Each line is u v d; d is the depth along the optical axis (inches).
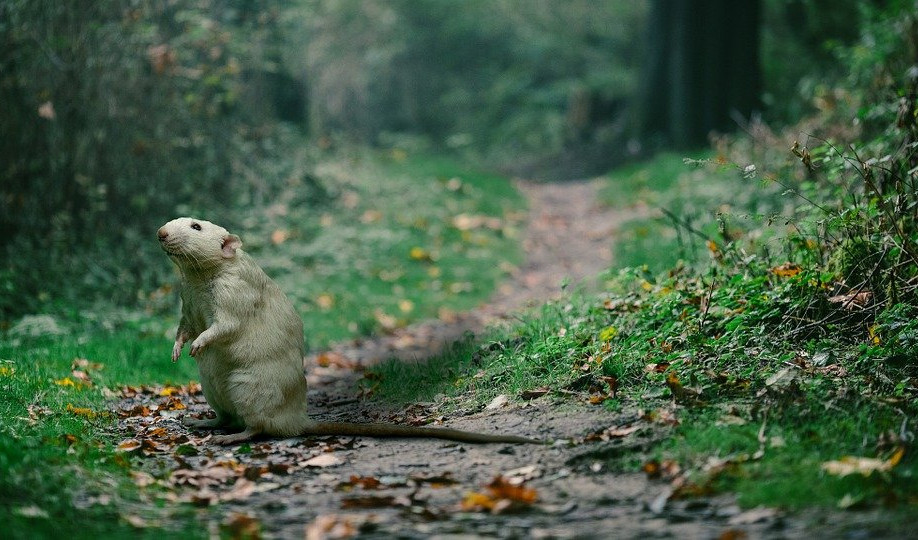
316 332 427.2
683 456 200.5
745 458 196.1
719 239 392.2
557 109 1585.9
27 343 359.6
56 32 463.8
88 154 491.2
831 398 222.2
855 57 530.6
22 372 299.9
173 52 504.7
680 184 690.2
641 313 292.8
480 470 209.3
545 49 1680.6
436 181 784.9
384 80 1668.3
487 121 1662.2
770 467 190.7
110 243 486.3
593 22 1644.9
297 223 589.9
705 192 582.6
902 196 275.3
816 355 251.4
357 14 1401.3
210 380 248.2
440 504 188.1
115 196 506.6
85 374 315.0
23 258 438.6
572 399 248.2
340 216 629.0
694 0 949.2
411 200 700.0
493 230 669.9
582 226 696.4
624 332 285.7
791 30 1103.6
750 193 495.5
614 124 1229.7
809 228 300.0
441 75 1759.4
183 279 247.8
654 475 196.1
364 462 221.6
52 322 374.9
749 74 945.5
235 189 598.9
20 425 238.4
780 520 168.4
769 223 308.0
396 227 626.2
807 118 593.6
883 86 387.2
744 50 942.4
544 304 343.0
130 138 512.7
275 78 770.8
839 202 303.1
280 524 179.6
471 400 268.8
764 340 261.7
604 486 194.1
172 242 235.9
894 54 436.8
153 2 539.5
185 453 231.8
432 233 627.8
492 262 583.5
